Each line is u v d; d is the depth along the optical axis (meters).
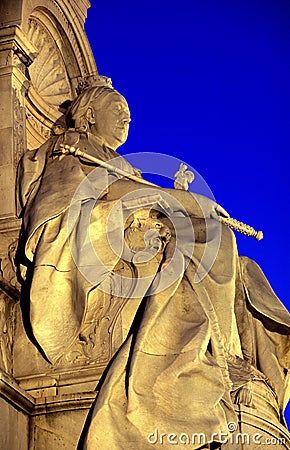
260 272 32.03
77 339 28.80
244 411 28.83
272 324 31.06
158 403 27.59
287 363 31.06
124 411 27.44
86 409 28.02
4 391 27.61
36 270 28.92
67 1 35.06
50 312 28.86
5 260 30.06
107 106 32.19
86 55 35.38
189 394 27.84
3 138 31.50
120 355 27.98
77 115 32.22
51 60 35.06
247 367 29.67
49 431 28.06
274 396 30.47
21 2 32.75
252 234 31.70
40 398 28.33
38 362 28.86
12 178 31.02
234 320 30.00
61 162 30.64
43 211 29.45
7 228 30.30
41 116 33.75
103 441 27.09
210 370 28.08
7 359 28.86
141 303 28.86
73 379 28.44
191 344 28.16
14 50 32.22
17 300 29.55
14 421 27.73
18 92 32.25
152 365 27.91
